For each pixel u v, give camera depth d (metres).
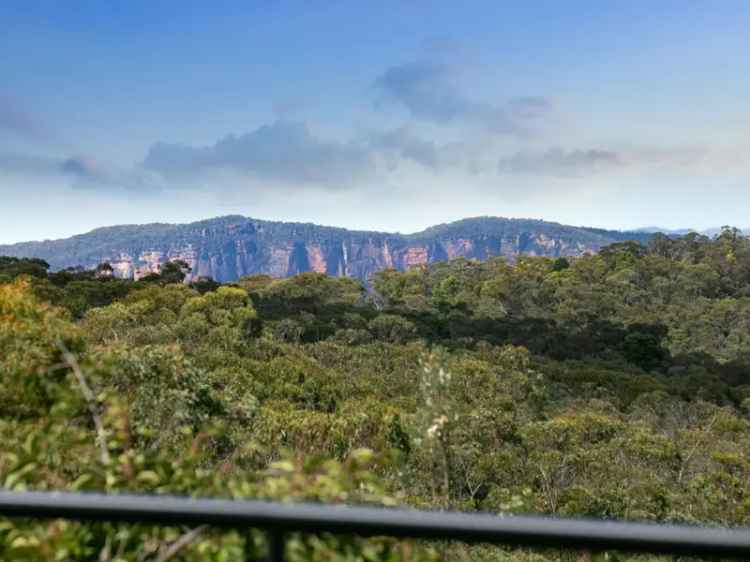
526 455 25.03
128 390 6.00
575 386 57.00
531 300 109.12
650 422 46.34
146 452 2.17
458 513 0.99
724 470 28.98
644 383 58.69
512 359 59.28
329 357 55.22
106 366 3.27
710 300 105.75
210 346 43.03
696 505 23.22
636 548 0.93
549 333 85.94
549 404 47.97
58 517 1.05
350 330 65.56
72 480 2.24
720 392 60.38
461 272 129.12
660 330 88.94
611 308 101.69
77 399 2.65
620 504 20.58
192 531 1.55
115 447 2.27
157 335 36.38
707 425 46.22
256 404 13.47
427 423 3.34
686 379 66.06
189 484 1.91
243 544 1.50
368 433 14.04
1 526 1.64
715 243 128.12
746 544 0.90
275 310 80.44
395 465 2.06
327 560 1.46
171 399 6.14
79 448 2.33
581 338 83.75
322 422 14.07
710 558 0.91
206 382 10.13
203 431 2.17
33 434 2.20
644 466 27.45
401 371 48.59
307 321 68.88
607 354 79.81
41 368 3.07
